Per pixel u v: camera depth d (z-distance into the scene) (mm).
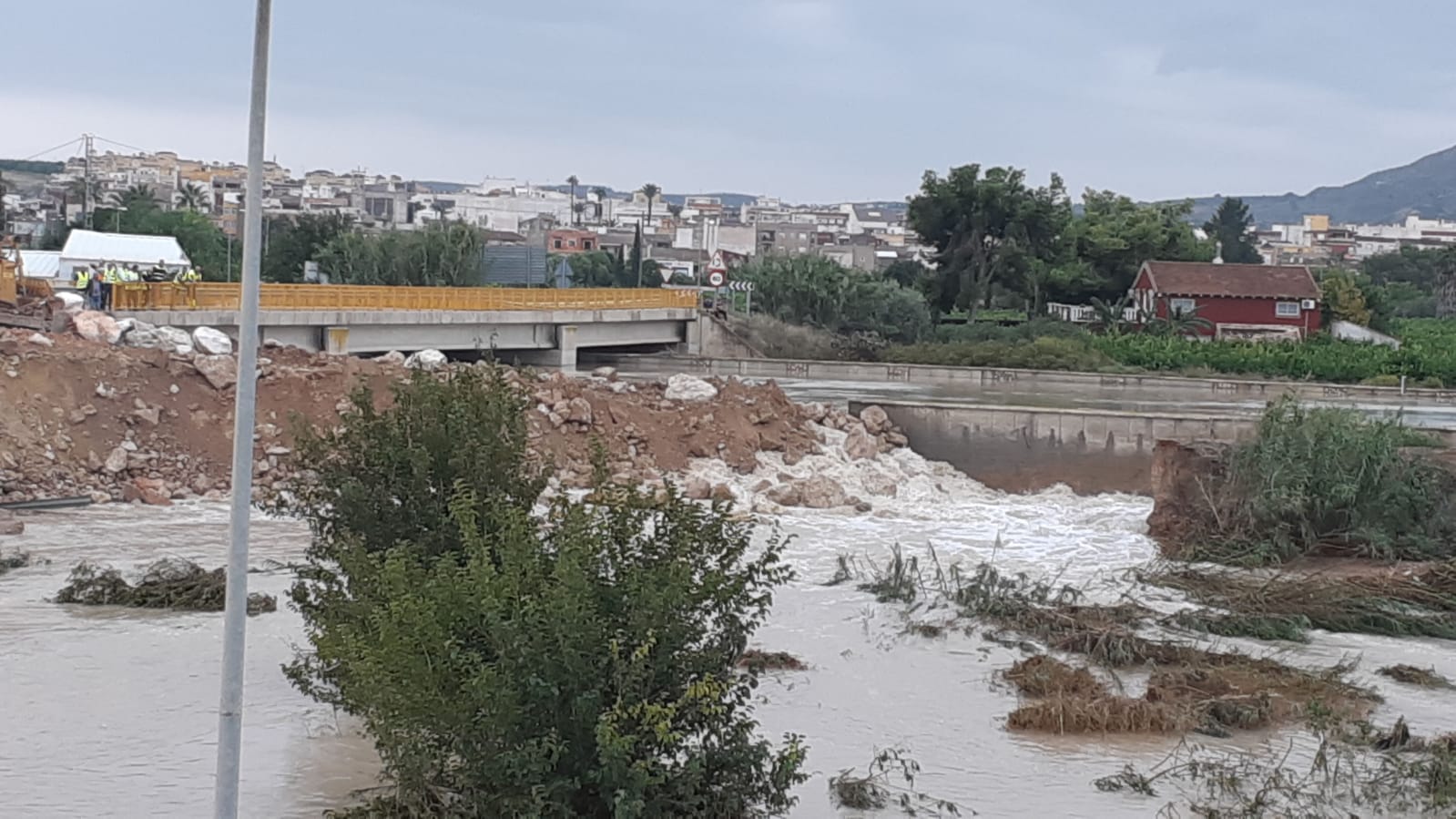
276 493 18906
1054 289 98938
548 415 36500
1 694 17984
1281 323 89875
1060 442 39312
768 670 20578
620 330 71375
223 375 34938
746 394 40094
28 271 70125
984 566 26000
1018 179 98312
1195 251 107875
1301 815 15133
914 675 20594
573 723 12164
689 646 13008
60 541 27719
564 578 12141
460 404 17938
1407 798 15719
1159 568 28781
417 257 89500
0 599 22953
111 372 33938
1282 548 30078
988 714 18781
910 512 35562
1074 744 17625
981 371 70750
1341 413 32031
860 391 63656
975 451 39781
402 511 17484
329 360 39062
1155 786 16078
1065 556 30922
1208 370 76000
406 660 12281
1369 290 97188
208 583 23266
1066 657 21922
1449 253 142500
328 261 90188
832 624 23531
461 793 12883
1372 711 19672
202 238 108562
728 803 12578
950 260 98500
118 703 17766
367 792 14664
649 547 13211
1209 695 19562
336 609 15156
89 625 21516
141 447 33094
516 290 64875
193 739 16516
